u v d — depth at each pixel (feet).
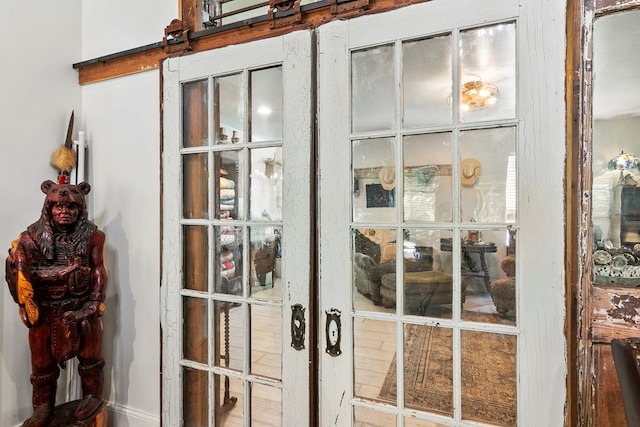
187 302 4.66
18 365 5.06
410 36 3.52
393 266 3.62
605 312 2.93
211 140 4.47
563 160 3.04
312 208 3.90
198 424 4.53
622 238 2.93
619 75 2.96
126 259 5.56
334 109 3.83
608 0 2.94
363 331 3.71
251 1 6.26
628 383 1.96
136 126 5.49
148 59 5.34
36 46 5.33
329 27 3.85
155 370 5.31
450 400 3.38
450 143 3.43
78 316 4.43
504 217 3.24
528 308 3.12
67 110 5.73
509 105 3.23
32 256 4.27
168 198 4.69
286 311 4.00
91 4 5.92
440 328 3.42
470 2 3.31
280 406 4.07
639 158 2.90
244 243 4.25
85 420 4.42
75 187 4.55
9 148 5.02
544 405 3.06
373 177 3.72
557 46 3.05
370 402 3.64
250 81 4.30
